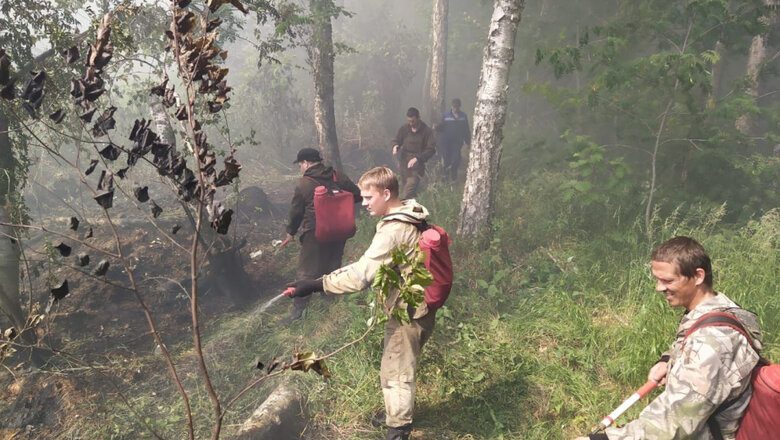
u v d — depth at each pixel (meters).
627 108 5.86
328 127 7.84
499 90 5.46
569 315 4.34
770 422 1.68
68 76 3.85
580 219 6.14
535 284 5.07
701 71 5.10
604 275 4.86
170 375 4.09
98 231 6.13
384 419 3.46
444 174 9.14
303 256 4.94
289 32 6.31
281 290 5.62
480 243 5.70
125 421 3.55
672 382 1.76
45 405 3.71
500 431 3.31
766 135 5.86
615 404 3.42
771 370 1.69
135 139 1.79
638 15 5.54
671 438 1.71
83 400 3.72
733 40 5.61
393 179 2.93
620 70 5.32
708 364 1.70
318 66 7.55
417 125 7.85
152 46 5.14
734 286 4.24
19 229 3.75
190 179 1.87
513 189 7.64
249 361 4.31
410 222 2.85
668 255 1.91
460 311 4.54
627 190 5.77
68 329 4.55
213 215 1.85
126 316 4.86
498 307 4.74
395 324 3.00
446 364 3.77
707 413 1.70
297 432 3.47
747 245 4.98
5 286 3.81
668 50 5.74
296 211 4.78
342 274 2.85
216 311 5.15
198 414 3.63
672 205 5.81
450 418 3.44
